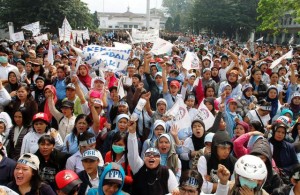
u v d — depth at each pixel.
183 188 3.89
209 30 68.75
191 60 11.01
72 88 7.21
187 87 9.72
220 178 3.66
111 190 3.96
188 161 5.92
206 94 8.86
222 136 4.87
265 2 32.09
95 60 9.48
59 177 4.06
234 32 65.88
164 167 4.69
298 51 23.23
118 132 5.38
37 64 10.18
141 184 4.64
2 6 46.28
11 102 7.25
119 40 33.41
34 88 8.76
